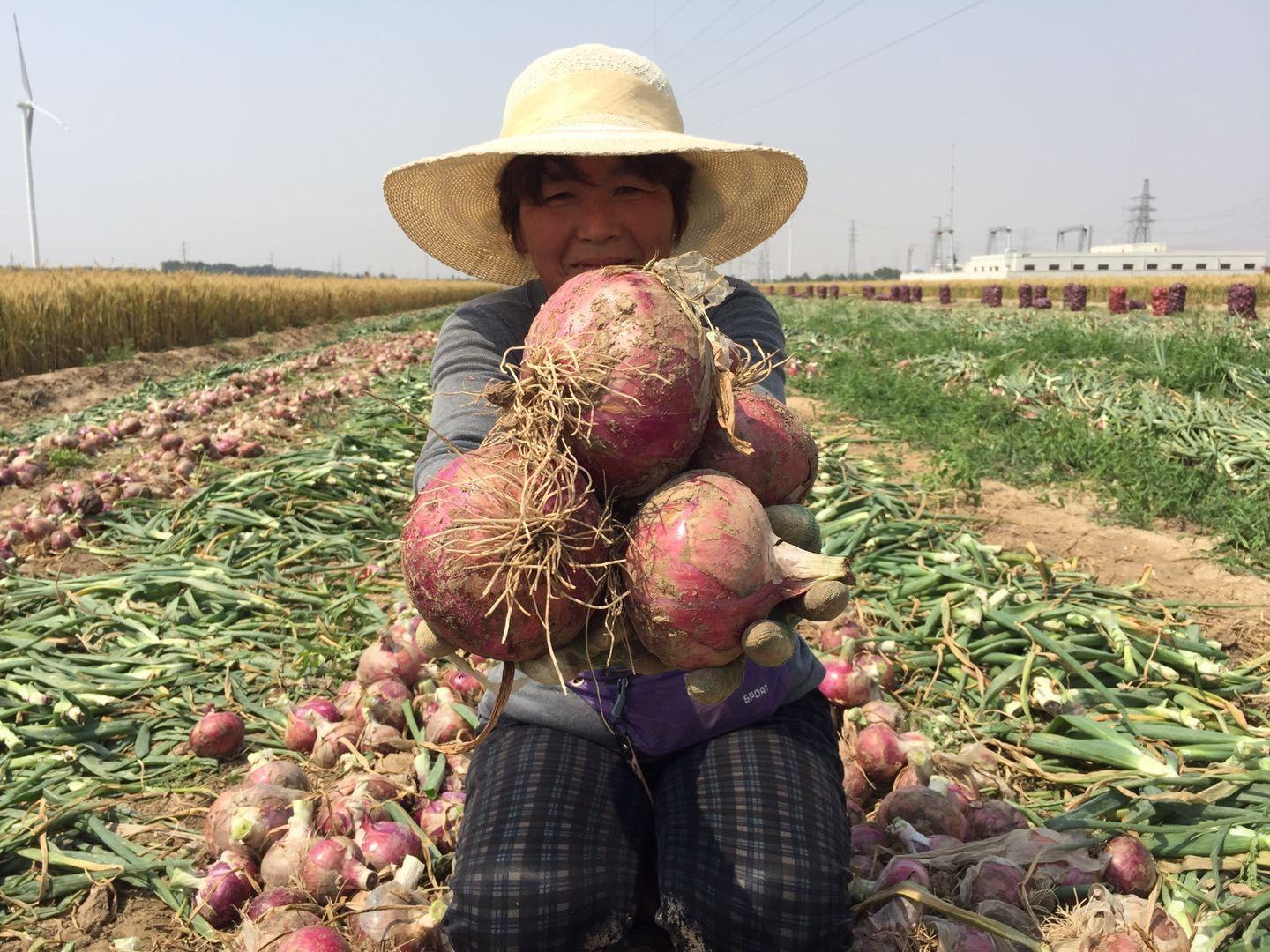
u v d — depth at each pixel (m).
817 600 1.16
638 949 2.00
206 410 9.95
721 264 2.39
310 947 1.92
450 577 1.17
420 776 2.66
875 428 8.67
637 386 1.16
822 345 17.56
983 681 3.28
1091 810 2.44
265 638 3.85
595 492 1.27
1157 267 109.94
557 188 1.91
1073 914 1.98
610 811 1.79
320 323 32.19
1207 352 10.59
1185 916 2.04
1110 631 3.44
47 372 14.88
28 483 6.91
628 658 1.30
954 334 17.38
